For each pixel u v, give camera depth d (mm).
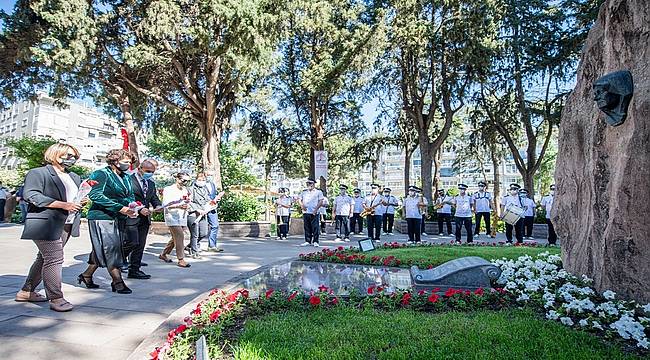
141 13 17031
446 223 19672
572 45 22203
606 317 4062
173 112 23891
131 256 7207
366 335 3697
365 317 4273
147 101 22578
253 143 28781
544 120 26969
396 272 7090
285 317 4355
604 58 5336
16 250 10766
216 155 21406
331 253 8953
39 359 3721
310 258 8641
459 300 4820
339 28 24891
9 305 5336
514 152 26750
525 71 23625
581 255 5758
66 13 15594
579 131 6043
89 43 16281
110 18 17375
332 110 29266
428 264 7527
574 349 3324
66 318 4875
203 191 10031
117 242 6152
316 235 13391
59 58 15664
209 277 7344
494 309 4719
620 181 4555
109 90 20422
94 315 5020
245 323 4180
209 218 11156
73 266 8352
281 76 26906
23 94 20875
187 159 36188
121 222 6410
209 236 11227
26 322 4707
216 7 15977
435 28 23062
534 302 4816
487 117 27219
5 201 22531
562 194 6547
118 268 6152
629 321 3756
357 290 5391
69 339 4215
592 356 3186
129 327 4605
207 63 19672
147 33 17000
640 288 4430
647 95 4277
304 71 24734
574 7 22078
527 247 10812
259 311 4602
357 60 23672
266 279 6457
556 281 5660
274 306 4746
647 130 4273
